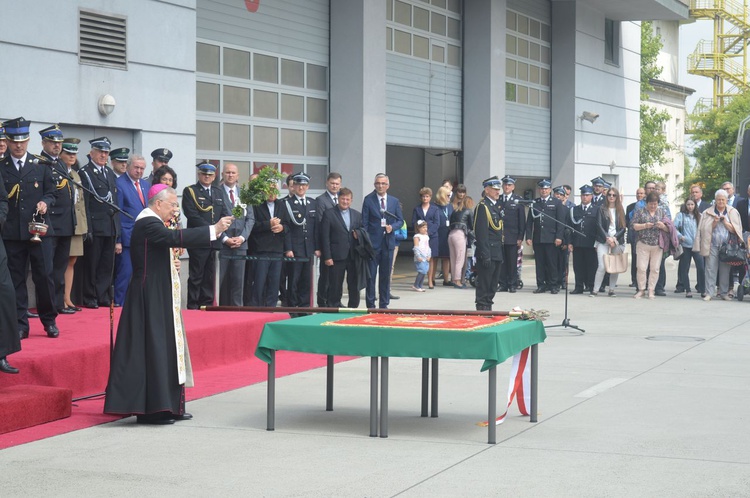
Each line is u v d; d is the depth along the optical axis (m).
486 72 23.27
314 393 9.86
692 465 7.00
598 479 6.62
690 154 48.91
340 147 19.02
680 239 19.53
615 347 12.91
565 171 27.50
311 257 15.16
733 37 56.38
